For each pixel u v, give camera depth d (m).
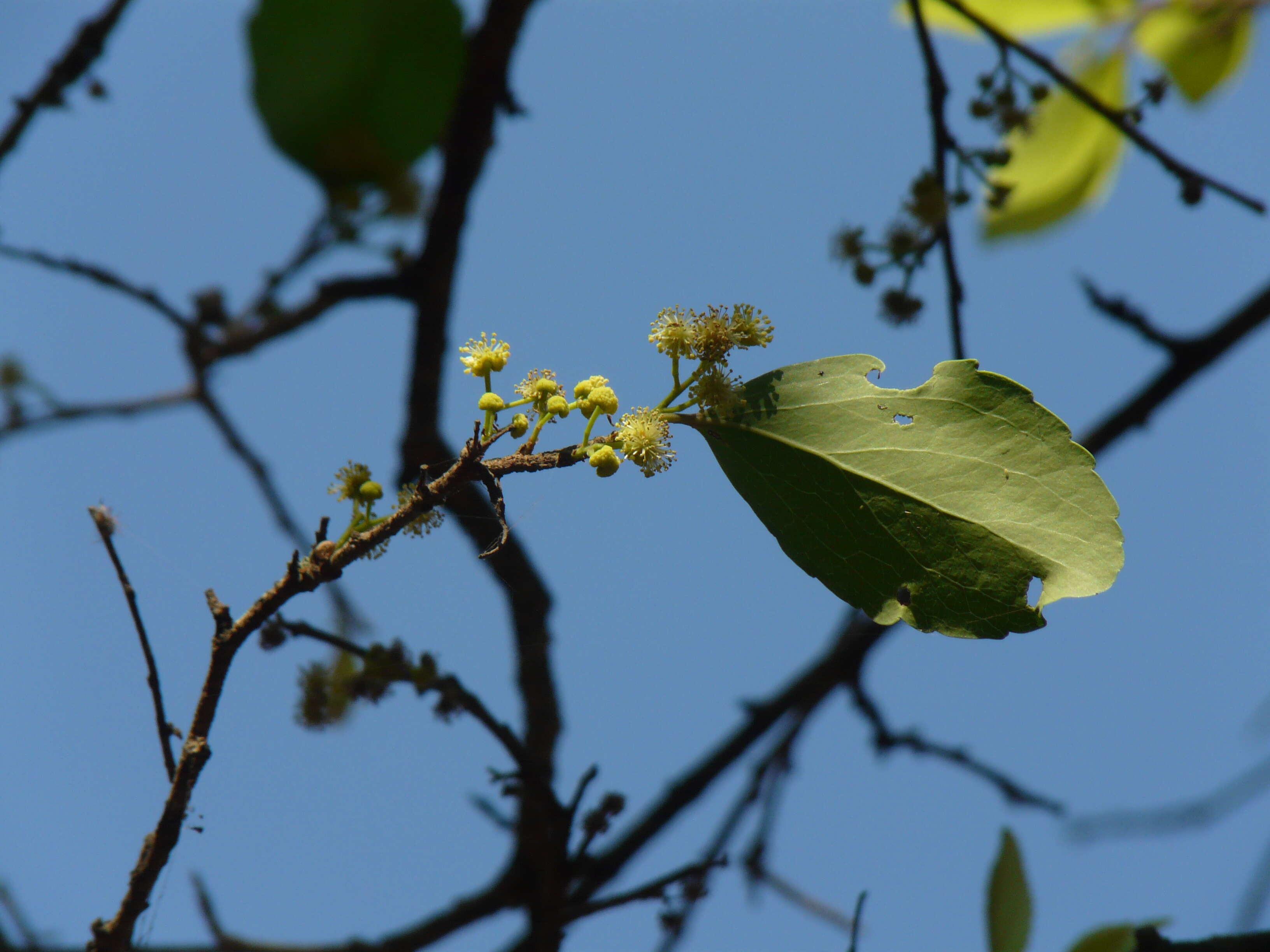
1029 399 1.45
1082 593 1.44
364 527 1.45
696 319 1.46
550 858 1.53
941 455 1.45
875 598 1.45
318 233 1.46
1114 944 1.49
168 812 1.44
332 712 1.50
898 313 1.52
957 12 1.53
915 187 1.52
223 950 1.54
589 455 1.44
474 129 1.53
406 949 1.54
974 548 1.45
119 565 1.45
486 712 1.50
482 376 1.45
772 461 1.46
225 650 1.44
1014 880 1.49
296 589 1.44
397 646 1.50
